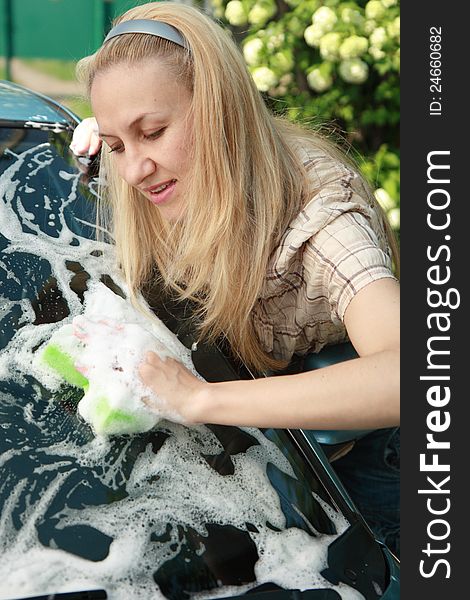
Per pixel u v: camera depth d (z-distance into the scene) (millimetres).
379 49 3771
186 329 1750
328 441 1916
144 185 1713
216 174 1696
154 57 1639
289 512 1439
